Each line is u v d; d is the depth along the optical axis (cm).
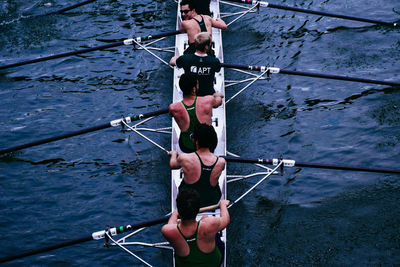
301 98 1019
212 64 741
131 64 1170
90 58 1195
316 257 687
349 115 959
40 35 1284
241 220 755
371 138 898
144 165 881
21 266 701
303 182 820
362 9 1302
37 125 991
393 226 726
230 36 1241
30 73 1154
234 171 852
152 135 948
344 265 672
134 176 857
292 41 1202
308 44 1184
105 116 1007
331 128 930
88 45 1241
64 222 773
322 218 749
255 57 1152
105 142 940
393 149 869
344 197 784
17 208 802
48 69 1166
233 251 705
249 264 685
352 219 743
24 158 909
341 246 701
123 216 779
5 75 1148
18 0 1438
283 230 734
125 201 807
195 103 660
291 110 985
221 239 616
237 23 1292
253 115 978
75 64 1179
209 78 752
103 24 1321
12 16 1362
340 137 907
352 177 823
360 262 675
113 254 712
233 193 807
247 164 866
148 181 845
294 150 887
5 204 810
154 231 750
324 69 1095
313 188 806
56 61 1191
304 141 905
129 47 1229
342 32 1216
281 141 908
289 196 795
